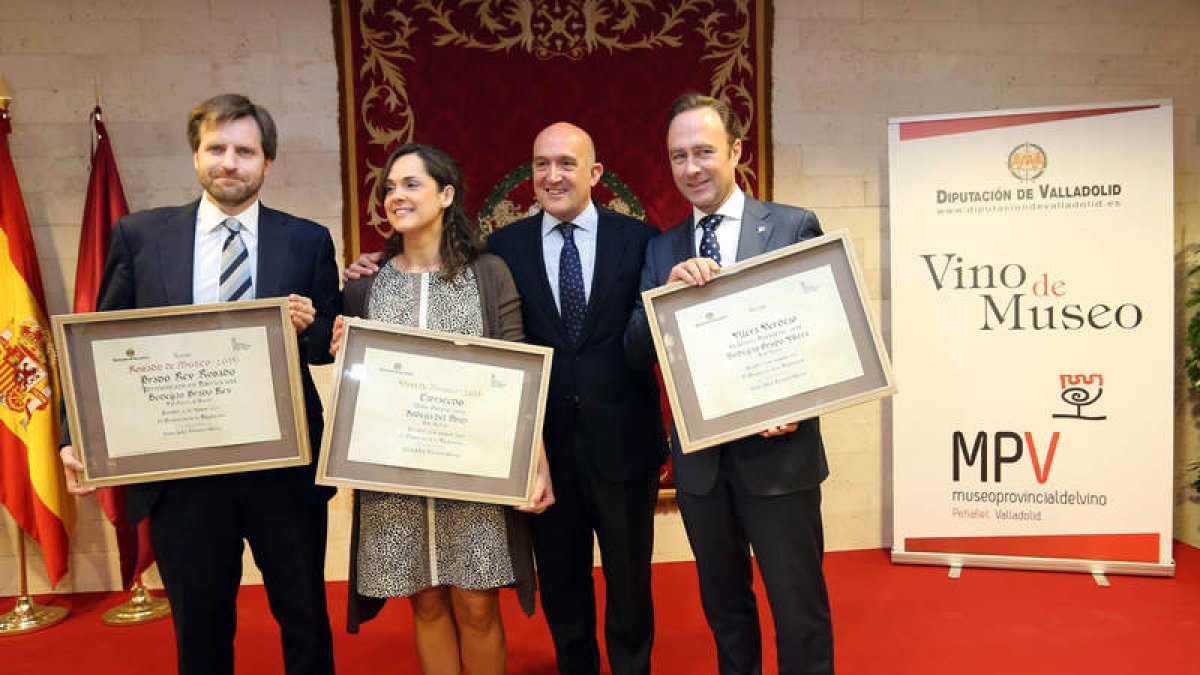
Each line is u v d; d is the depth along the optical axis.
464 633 2.29
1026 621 3.13
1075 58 4.00
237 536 2.16
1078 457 3.56
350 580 2.22
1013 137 3.53
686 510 2.29
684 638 3.07
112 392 2.00
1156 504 3.52
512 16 3.75
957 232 3.60
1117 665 2.76
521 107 3.78
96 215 3.44
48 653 3.11
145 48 3.66
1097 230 3.49
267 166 2.19
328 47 3.73
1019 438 3.61
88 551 3.78
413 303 2.16
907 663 2.80
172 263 2.11
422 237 2.21
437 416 2.08
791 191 3.94
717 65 3.84
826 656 2.21
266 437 2.05
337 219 3.78
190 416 2.03
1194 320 3.84
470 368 2.10
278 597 2.20
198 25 3.67
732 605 2.33
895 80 3.96
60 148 3.66
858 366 2.06
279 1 3.69
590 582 2.61
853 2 3.91
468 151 3.77
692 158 2.20
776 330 2.09
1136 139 3.45
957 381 3.65
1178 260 4.08
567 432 2.45
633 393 2.47
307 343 2.20
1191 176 4.06
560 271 2.51
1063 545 3.60
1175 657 2.81
